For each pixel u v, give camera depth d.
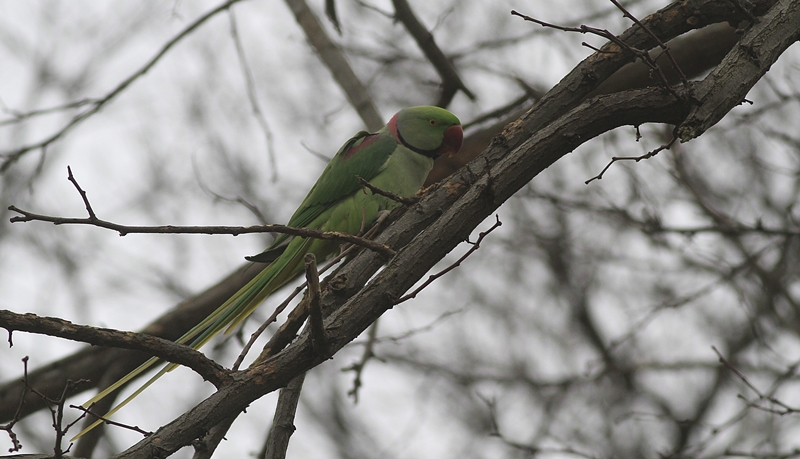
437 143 9.79
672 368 17.06
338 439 17.11
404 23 11.45
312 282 4.95
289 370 5.31
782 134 13.18
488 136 11.70
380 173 9.51
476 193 5.70
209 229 4.97
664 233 13.32
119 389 10.07
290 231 5.29
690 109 5.62
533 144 5.73
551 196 15.06
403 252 5.62
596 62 6.34
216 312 8.16
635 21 5.61
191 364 5.21
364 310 5.45
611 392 18.19
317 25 12.62
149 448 5.10
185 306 10.55
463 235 5.70
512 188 5.73
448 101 12.05
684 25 6.38
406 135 9.77
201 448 6.20
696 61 11.04
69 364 10.40
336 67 12.28
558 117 6.34
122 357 10.12
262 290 8.55
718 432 11.73
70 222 4.63
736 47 5.84
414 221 6.17
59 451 5.05
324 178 9.61
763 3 6.27
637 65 11.11
